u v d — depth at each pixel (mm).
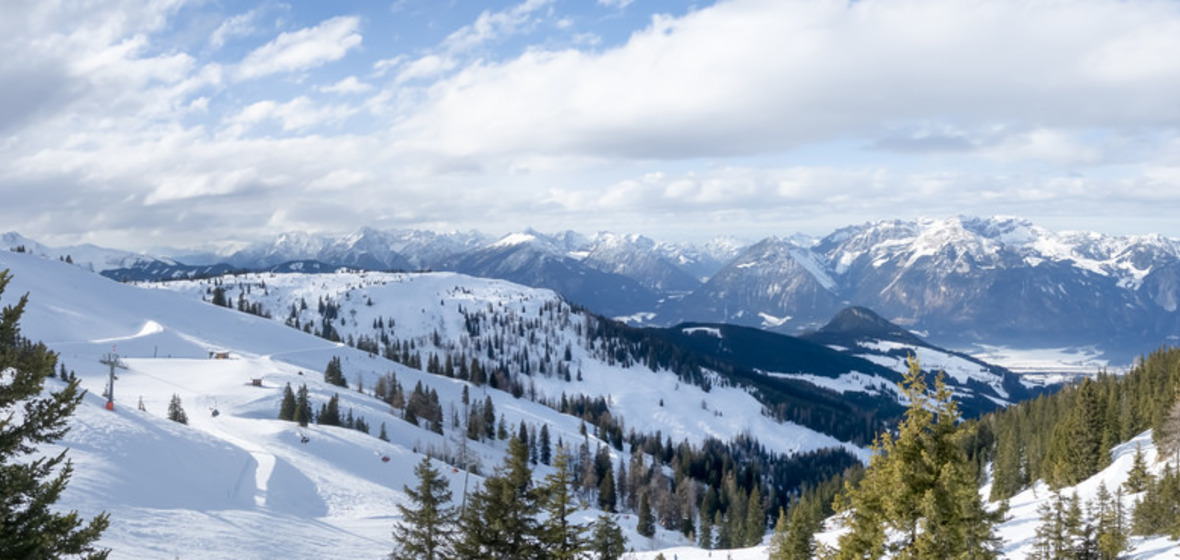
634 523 144875
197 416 144500
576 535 30516
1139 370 152625
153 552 45094
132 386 172625
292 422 138500
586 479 165000
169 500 63031
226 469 86188
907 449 22750
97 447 71250
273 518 66438
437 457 153875
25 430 17000
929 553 21203
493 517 29672
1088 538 58938
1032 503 97312
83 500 53312
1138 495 79000
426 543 36594
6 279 17578
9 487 16281
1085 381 108875
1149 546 64188
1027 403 177625
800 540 73875
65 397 17625
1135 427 122688
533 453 195250
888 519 22750
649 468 193875
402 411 199625
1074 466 104812
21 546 15969
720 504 177375
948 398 22812
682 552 110750
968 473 21828
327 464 108875
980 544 21703
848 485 25156
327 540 61438
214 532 54156
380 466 118250
